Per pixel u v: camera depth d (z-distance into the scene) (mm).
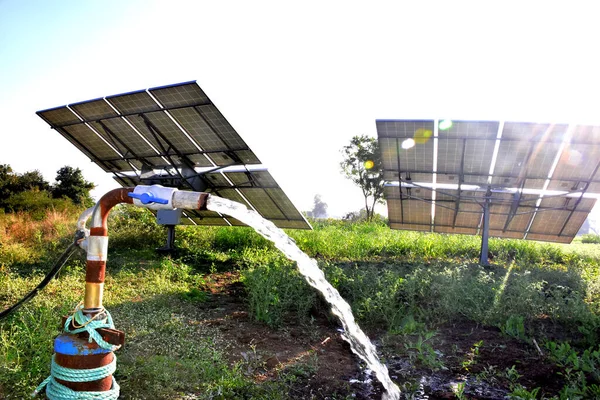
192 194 2551
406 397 4441
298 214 12125
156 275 8859
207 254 12266
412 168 11219
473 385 4797
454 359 5496
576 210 11953
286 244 2973
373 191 34438
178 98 9734
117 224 14297
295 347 5852
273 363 5211
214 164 11477
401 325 6574
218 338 5918
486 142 10109
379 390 4680
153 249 12570
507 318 6773
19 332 5000
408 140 10570
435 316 7062
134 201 2627
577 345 5910
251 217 2688
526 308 6867
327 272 8602
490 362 5395
